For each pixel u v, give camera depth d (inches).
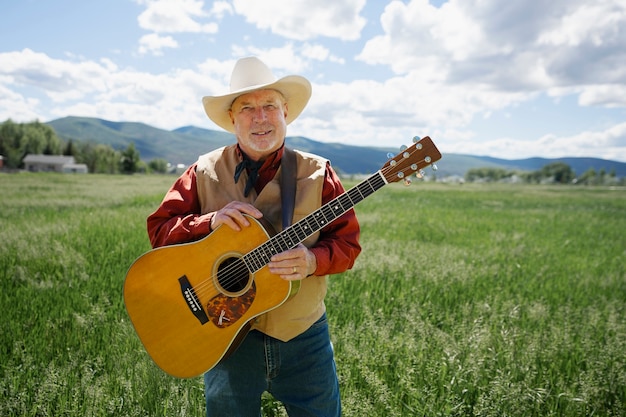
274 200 103.1
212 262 97.8
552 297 240.4
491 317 189.0
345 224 100.5
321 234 104.4
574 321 194.2
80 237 327.6
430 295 225.9
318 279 103.5
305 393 101.2
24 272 230.4
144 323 99.7
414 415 126.1
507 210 880.3
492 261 331.9
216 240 98.1
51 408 118.6
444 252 332.5
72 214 482.6
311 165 104.8
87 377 126.4
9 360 139.2
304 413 101.0
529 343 160.6
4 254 265.0
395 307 200.5
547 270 311.1
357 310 193.6
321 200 103.3
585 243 471.2
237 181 104.0
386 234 434.9
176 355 98.2
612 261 365.7
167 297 98.9
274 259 92.0
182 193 105.8
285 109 108.6
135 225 410.3
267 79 102.0
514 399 126.3
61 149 5802.2
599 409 133.0
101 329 165.0
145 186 1261.1
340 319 186.5
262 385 100.6
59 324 168.1
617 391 139.7
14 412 118.3
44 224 388.2
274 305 94.9
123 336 156.3
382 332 158.1
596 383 137.4
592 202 1278.3
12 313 177.0
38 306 187.8
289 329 98.6
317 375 100.7
